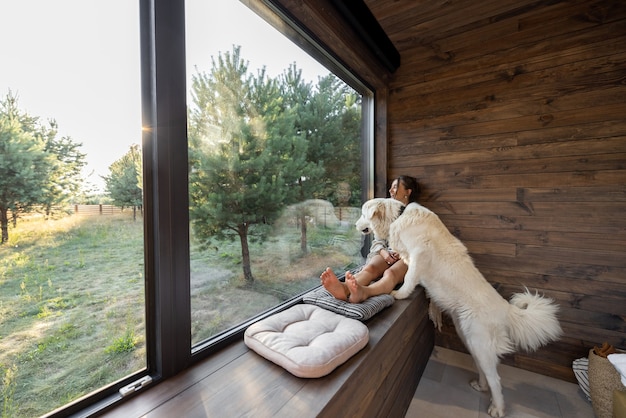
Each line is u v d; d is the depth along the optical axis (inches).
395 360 46.9
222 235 40.2
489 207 72.2
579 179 61.8
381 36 68.1
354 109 80.3
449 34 75.7
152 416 24.8
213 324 38.4
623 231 57.9
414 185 79.2
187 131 33.4
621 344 58.4
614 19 57.9
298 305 46.7
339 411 28.7
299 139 58.6
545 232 65.7
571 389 60.8
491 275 72.3
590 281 61.2
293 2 48.1
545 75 64.9
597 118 59.8
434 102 79.1
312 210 63.3
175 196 31.2
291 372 31.0
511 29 68.3
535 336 52.8
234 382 29.8
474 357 56.4
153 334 30.2
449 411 54.7
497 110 70.7
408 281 57.6
